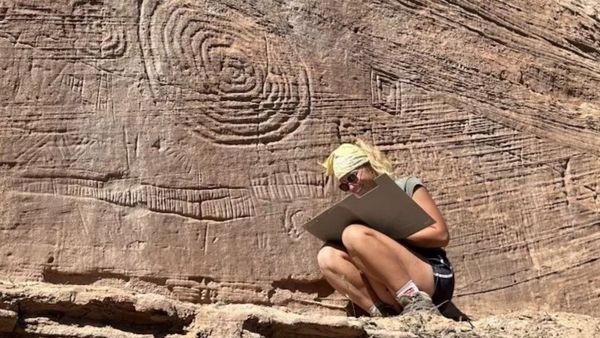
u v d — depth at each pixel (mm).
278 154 4812
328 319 3957
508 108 5555
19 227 4215
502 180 5375
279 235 4691
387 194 4297
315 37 5098
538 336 4625
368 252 4371
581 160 5676
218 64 4793
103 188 4398
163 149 4562
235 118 4762
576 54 6012
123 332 3676
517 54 5746
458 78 5449
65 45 4523
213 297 4477
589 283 5398
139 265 4359
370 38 5258
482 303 5074
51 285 3863
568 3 6152
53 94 4441
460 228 5160
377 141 5105
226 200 4629
